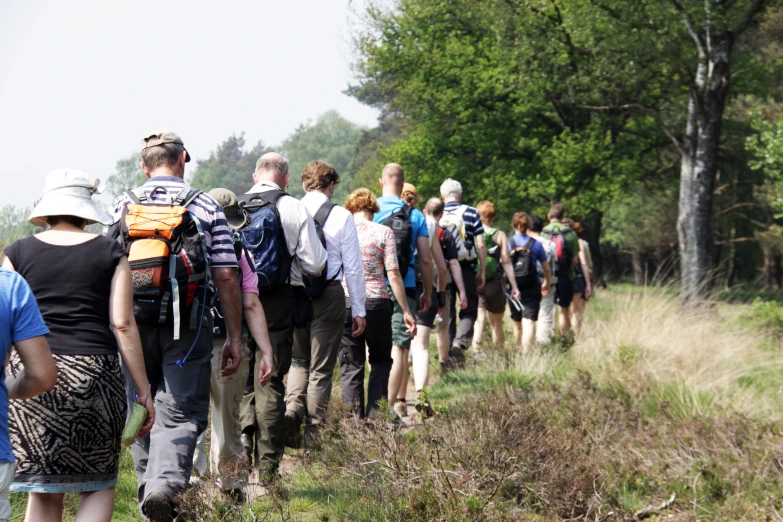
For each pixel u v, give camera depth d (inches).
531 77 1807.3
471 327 674.8
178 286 271.7
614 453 436.1
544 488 357.4
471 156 2327.8
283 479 364.5
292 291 375.9
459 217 668.7
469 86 2183.8
